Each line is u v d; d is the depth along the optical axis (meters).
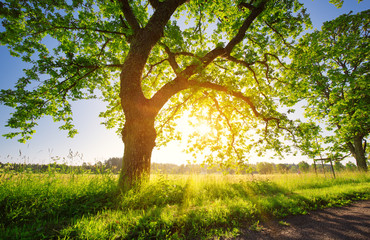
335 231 3.35
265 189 8.28
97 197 4.71
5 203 3.92
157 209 3.91
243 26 8.56
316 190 7.59
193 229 3.23
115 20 7.82
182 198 5.44
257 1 8.90
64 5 7.53
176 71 7.86
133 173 5.51
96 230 2.67
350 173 14.28
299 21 9.42
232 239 2.95
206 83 8.15
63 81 8.87
